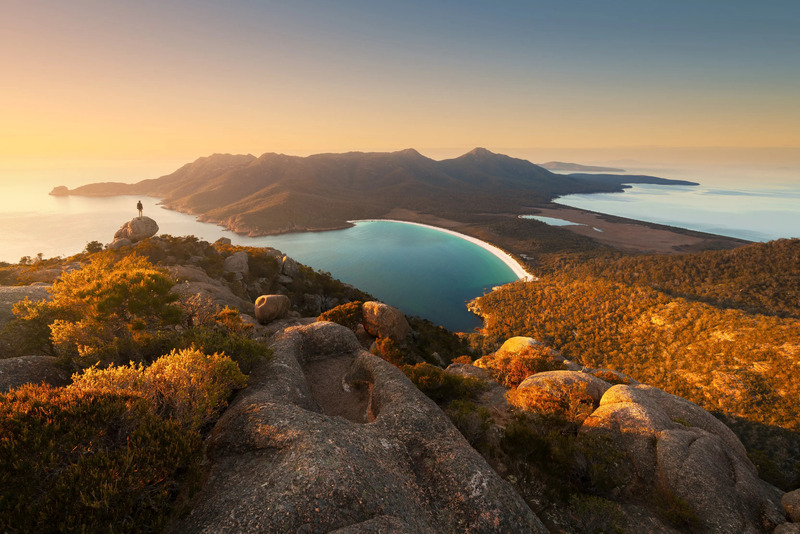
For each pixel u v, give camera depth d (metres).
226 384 13.05
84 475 7.27
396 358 28.28
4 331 17.22
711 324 149.00
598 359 161.25
